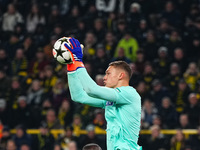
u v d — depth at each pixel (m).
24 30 58.34
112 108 17.19
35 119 46.34
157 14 55.06
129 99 17.00
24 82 50.38
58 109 45.81
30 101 47.91
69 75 17.31
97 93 16.33
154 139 39.78
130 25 52.00
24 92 49.56
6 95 49.50
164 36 50.47
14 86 49.72
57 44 16.88
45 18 58.53
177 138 39.03
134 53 49.06
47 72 48.94
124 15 53.09
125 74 17.56
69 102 44.88
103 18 54.78
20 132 43.25
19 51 54.19
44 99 47.47
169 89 44.69
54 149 41.38
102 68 47.34
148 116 41.59
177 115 42.06
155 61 47.69
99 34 52.19
